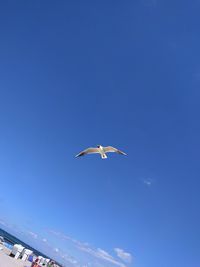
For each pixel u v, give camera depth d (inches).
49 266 2741.1
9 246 2842.0
